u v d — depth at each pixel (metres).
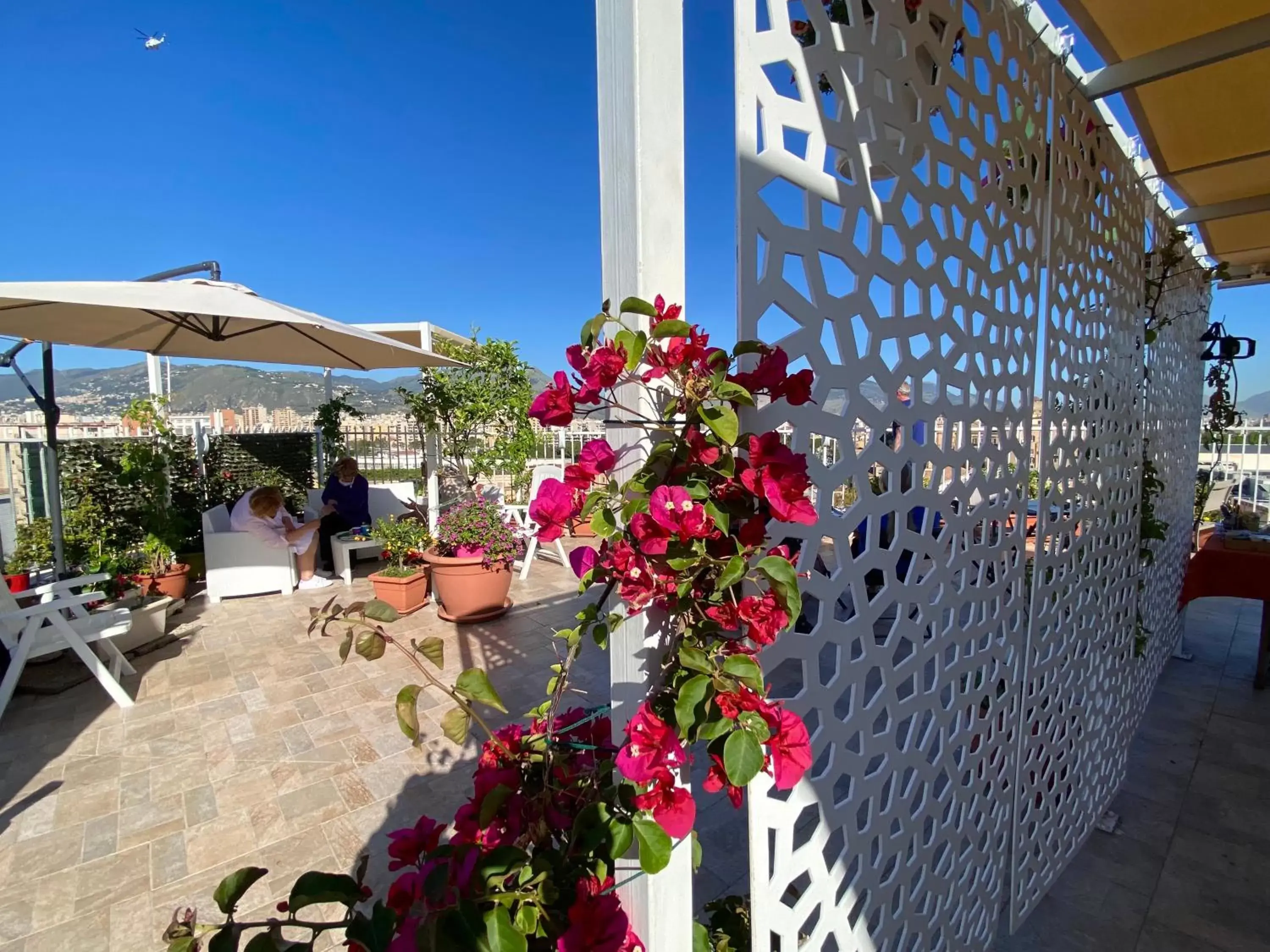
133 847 2.18
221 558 5.05
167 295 3.37
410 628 4.49
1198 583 3.62
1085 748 2.40
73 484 4.70
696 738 0.83
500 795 0.94
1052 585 2.09
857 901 1.50
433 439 6.12
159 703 3.29
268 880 2.04
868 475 1.18
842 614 2.96
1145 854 2.29
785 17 0.96
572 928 0.84
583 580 0.92
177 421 6.11
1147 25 1.97
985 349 1.58
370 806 2.41
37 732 2.98
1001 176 1.63
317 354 5.52
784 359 0.89
